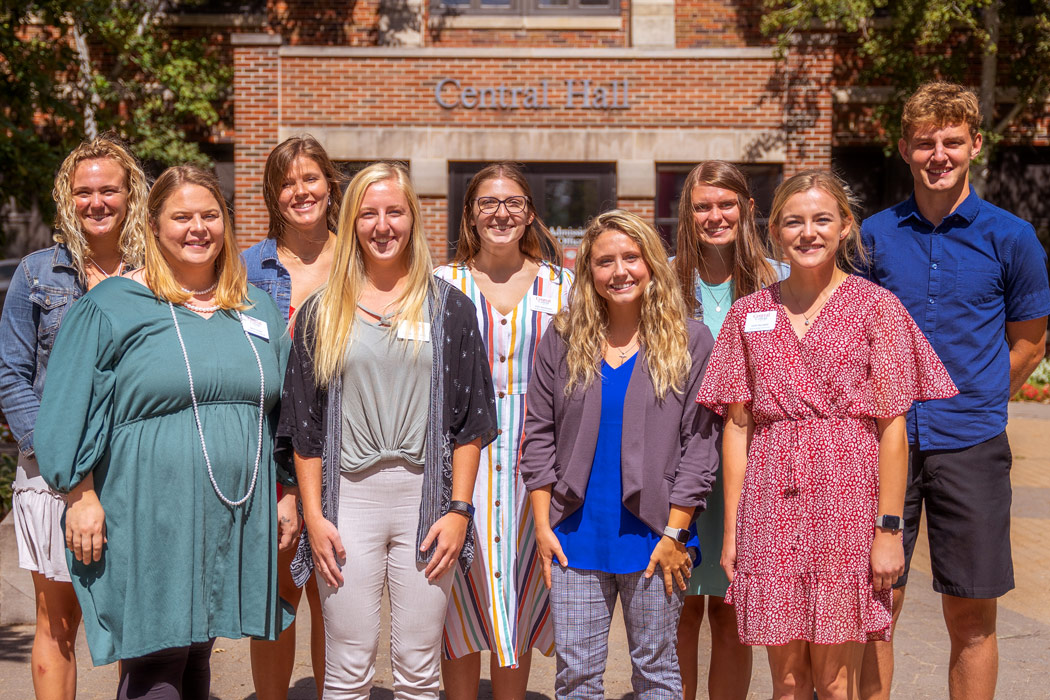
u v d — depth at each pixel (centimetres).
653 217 1353
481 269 391
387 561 329
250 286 346
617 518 334
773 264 393
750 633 318
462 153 1344
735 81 1335
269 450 330
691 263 388
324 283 364
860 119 1576
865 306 318
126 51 1426
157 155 1460
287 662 386
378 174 328
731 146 1338
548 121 1342
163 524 309
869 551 313
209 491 314
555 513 340
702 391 329
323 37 1486
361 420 323
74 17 1190
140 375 310
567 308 352
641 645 334
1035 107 1564
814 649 323
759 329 324
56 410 302
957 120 349
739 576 324
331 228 409
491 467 369
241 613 320
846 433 314
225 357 320
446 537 323
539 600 372
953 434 355
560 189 1365
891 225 371
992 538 352
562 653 337
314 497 322
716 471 342
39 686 337
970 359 355
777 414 319
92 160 340
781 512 316
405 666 327
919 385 318
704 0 1491
